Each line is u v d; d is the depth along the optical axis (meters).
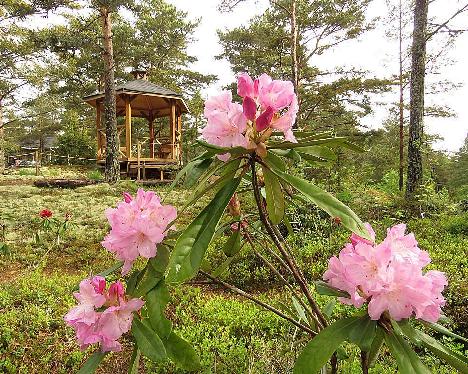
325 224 7.39
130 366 1.45
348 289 1.29
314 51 16.84
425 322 1.34
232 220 1.81
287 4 17.14
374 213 9.79
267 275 6.01
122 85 16.98
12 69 20.23
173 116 17.69
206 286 5.96
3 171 23.77
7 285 5.57
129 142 17.17
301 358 1.18
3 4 16.66
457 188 15.62
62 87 27.08
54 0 13.61
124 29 25.94
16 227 9.45
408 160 11.79
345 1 16.05
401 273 1.15
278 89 1.26
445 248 7.01
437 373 3.23
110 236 1.40
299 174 6.80
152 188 14.62
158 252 1.40
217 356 3.61
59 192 14.59
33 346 4.10
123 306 1.32
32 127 38.84
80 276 6.33
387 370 3.10
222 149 1.24
